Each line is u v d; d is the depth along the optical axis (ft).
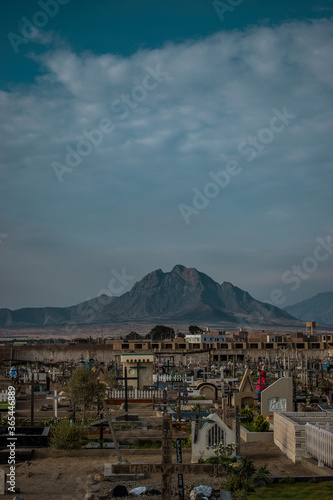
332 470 84.28
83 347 535.19
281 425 104.47
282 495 72.18
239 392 161.27
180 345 556.10
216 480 82.64
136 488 77.36
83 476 86.69
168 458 53.88
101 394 139.54
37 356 502.38
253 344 564.71
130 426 127.24
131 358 217.15
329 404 160.56
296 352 520.01
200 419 97.96
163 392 181.88
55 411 147.84
